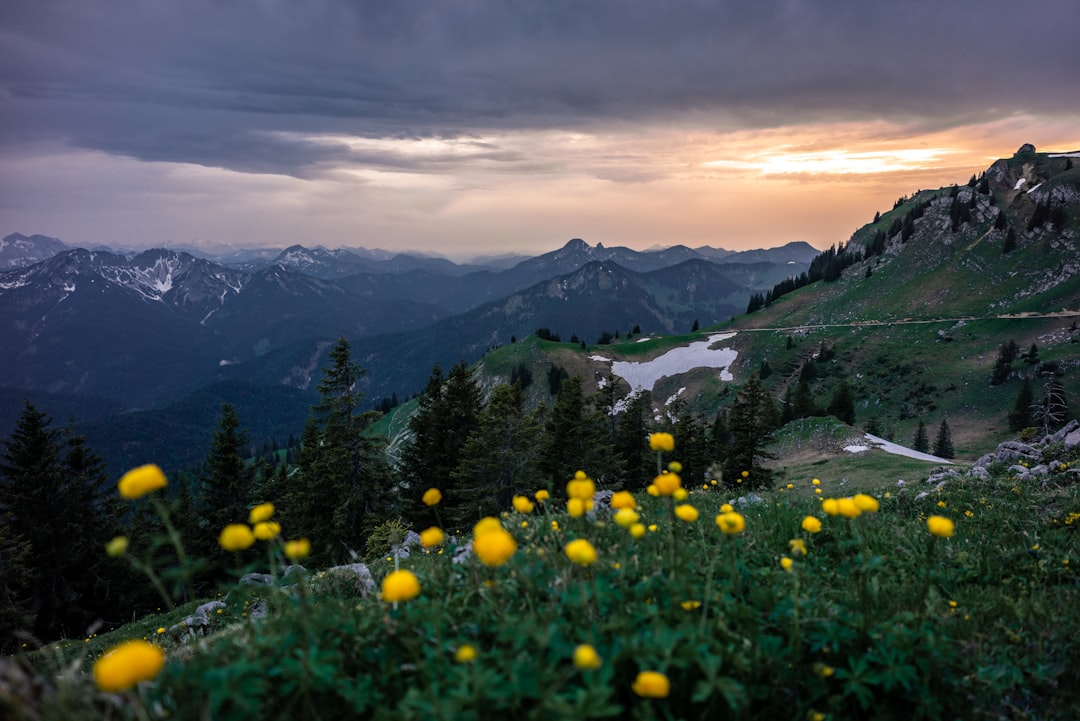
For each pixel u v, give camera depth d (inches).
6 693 87.3
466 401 1775.3
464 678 99.3
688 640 118.7
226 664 114.4
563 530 212.1
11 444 1330.0
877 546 244.5
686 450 1900.8
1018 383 5324.8
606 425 2346.2
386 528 1119.0
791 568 150.9
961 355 6240.2
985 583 223.3
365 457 1464.1
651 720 96.7
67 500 1352.1
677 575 154.4
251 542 118.3
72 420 1429.6
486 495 1443.2
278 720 100.6
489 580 149.3
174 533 99.4
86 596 1359.5
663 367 7731.3
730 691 102.2
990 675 141.9
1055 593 208.5
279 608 129.6
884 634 138.6
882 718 123.7
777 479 1967.3
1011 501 383.9
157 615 791.7
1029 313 6579.7
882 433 5187.0
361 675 116.2
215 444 1599.4
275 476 1839.3
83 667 273.6
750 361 7475.4
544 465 1691.7
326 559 1444.4
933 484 606.2
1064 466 489.4
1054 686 146.6
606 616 132.6
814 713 119.6
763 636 135.6
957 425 5098.4
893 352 6727.4
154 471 97.3
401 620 130.2
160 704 97.1
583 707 91.4
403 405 6599.4
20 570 1139.9
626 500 172.6
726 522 150.9
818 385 6540.4
